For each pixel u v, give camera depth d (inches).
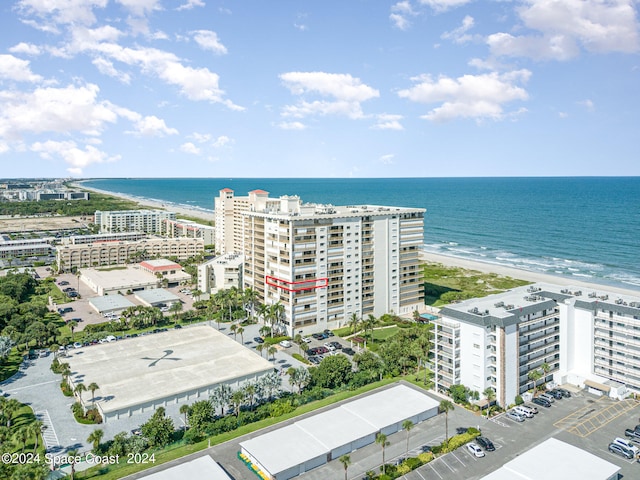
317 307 7844.5
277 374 5861.2
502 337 5216.5
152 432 4584.2
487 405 5231.3
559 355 5944.9
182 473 4020.7
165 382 5831.7
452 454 4443.9
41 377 6195.9
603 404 5349.4
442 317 5669.3
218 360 6501.0
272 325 7716.5
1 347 6481.3
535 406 5319.9
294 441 4471.0
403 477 4101.9
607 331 5738.2
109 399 5393.7
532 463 4084.6
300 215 7706.7
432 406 5142.7
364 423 4793.3
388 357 6348.4
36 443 4468.5
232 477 4128.9
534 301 5866.1
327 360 6023.6
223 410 5201.8
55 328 7411.4
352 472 4190.5
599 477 3895.2
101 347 6998.0
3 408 4852.4
